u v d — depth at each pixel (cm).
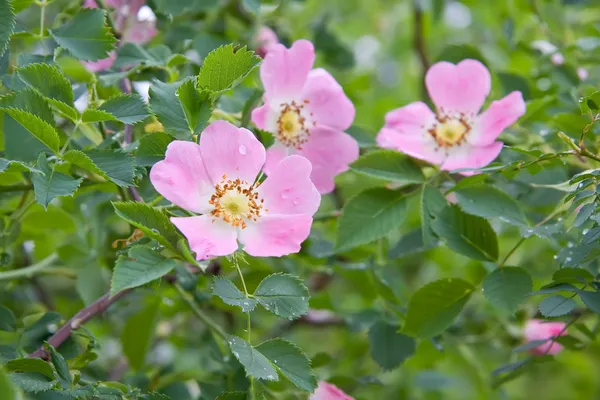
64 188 70
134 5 81
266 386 76
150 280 69
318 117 76
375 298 81
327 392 76
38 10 83
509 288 74
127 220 70
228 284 70
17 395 66
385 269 81
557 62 84
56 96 72
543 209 80
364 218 76
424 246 77
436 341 80
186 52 83
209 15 84
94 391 71
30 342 75
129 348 81
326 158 76
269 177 72
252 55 71
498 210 75
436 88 77
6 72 75
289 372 70
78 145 75
